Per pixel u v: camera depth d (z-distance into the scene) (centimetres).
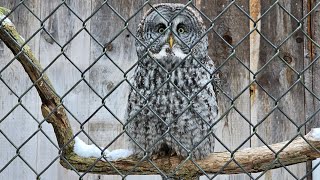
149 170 425
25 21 558
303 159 399
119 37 561
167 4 507
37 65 398
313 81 561
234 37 567
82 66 555
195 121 461
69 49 557
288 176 545
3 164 536
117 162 421
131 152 425
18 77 547
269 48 566
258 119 552
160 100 463
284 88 559
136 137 471
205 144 455
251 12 571
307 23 571
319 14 571
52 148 540
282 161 400
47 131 541
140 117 466
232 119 551
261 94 558
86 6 566
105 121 545
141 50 496
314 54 567
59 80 549
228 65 561
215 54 565
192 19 497
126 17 568
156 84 467
